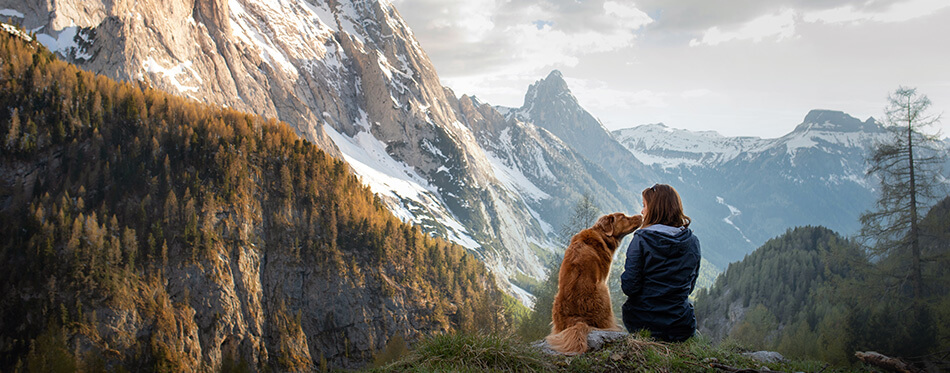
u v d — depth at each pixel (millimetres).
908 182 25469
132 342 91938
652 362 5355
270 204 129375
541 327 51688
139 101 132375
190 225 110062
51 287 91375
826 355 29656
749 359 5773
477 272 147875
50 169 117375
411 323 123000
